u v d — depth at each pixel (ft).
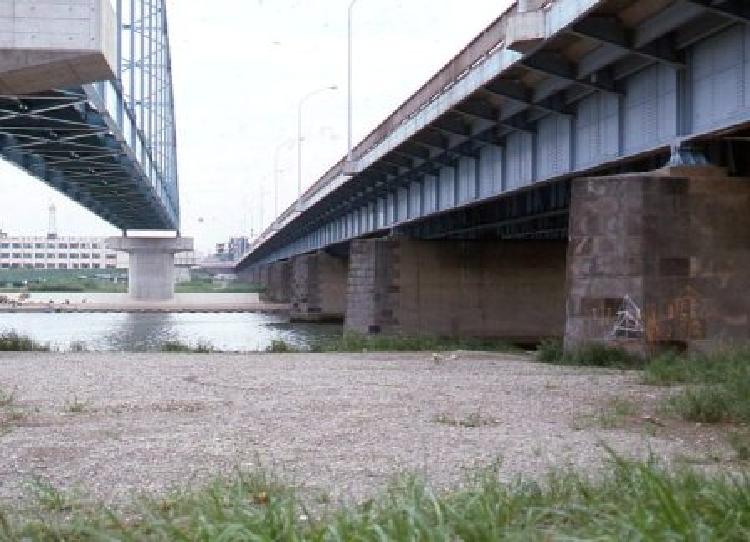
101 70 92.68
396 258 168.25
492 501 21.50
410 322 167.12
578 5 73.72
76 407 47.16
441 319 168.14
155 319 301.84
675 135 75.25
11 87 95.30
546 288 170.91
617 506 20.56
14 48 88.48
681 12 69.31
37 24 88.84
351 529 18.20
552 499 23.49
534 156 107.04
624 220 77.20
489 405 49.24
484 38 104.73
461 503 21.08
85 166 191.21
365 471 30.96
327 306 288.71
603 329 77.92
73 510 24.81
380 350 106.63
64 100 120.37
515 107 103.86
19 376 65.77
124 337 195.72
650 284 76.28
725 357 64.80
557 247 172.04
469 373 69.00
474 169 128.77
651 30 73.15
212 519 19.86
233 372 69.82
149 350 107.45
